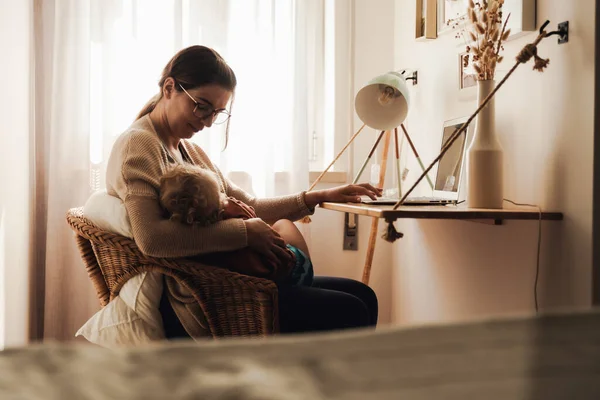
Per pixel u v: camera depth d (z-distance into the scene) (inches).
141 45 106.7
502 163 69.3
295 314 68.4
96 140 105.5
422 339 13.5
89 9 104.3
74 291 103.7
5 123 87.8
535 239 70.7
